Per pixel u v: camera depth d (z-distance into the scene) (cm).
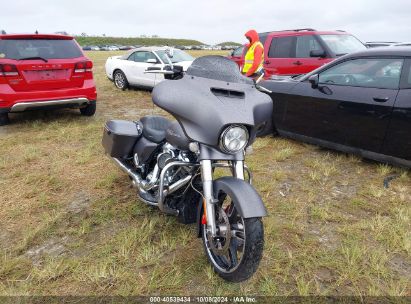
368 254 303
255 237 229
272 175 466
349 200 405
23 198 391
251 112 248
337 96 502
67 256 295
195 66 277
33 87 619
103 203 382
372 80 472
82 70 671
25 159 499
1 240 317
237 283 266
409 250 306
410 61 439
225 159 257
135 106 890
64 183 430
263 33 930
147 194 326
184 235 321
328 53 793
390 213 375
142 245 308
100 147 558
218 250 260
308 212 376
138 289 258
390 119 445
